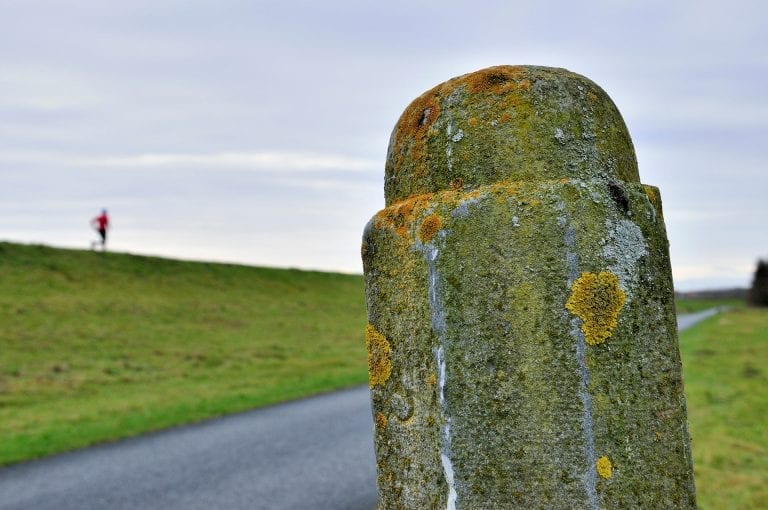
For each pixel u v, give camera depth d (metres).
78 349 19.86
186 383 16.58
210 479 7.98
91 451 9.58
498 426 1.69
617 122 1.94
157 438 10.42
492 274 1.72
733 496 6.06
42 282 27.77
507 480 1.67
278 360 21.14
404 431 1.87
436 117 1.94
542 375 1.66
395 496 1.89
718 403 11.06
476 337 1.72
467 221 1.76
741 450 7.79
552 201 1.70
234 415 12.43
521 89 1.85
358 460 8.66
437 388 1.77
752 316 44.75
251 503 6.99
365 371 19.45
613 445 1.63
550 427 1.65
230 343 23.67
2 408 13.01
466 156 1.86
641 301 1.71
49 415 12.34
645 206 1.77
